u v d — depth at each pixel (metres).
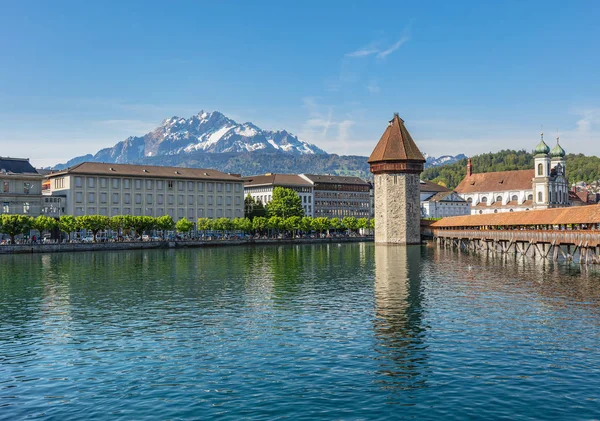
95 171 173.12
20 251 133.38
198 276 78.25
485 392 27.78
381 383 29.34
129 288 65.75
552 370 30.91
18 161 163.88
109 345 38.16
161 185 186.62
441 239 163.25
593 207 91.12
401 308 49.75
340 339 38.53
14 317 48.22
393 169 167.12
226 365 33.00
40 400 27.89
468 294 57.47
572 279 68.69
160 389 29.11
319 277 75.75
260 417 25.31
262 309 50.66
